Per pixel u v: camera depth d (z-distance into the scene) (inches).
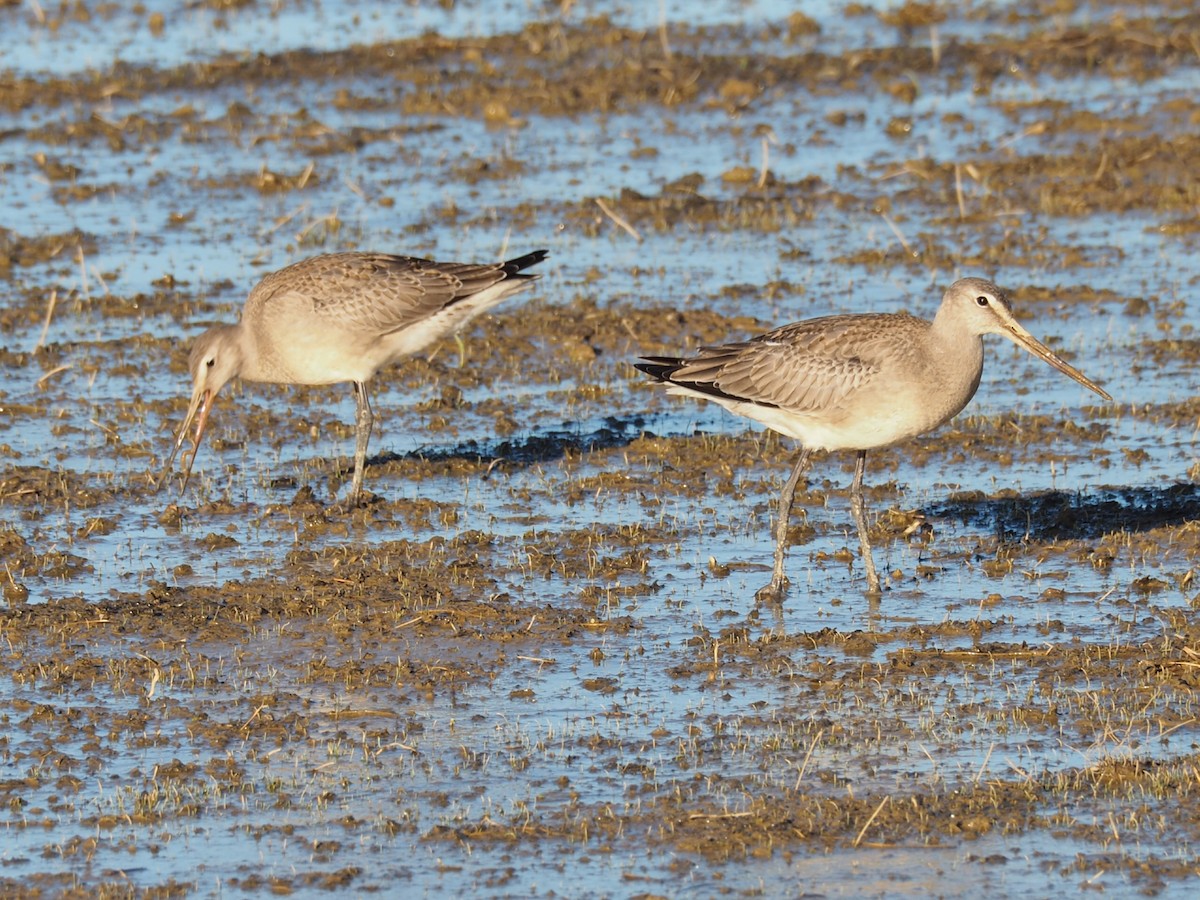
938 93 1190.9
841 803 420.2
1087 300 830.5
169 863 404.8
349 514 621.6
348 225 957.8
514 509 627.5
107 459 681.6
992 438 682.2
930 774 434.0
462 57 1272.1
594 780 436.5
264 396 755.4
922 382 534.3
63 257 920.3
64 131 1123.3
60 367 747.4
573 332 805.2
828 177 1030.4
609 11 1397.6
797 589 553.0
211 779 440.8
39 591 561.0
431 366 781.3
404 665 499.2
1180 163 1012.5
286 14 1409.9
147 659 505.7
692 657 505.7
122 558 588.1
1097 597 537.6
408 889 391.2
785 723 462.3
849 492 635.5
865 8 1389.0
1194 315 806.5
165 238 946.1
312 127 1123.3
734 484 647.1
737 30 1336.1
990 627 518.9
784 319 807.7
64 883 396.5
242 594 553.0
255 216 980.6
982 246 907.4
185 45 1316.4
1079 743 447.5
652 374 572.7
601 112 1171.9
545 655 507.8
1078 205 954.1
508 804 426.3
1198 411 697.0
